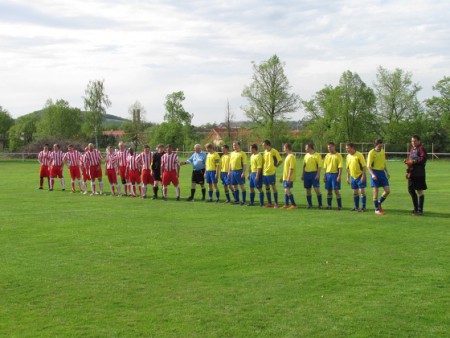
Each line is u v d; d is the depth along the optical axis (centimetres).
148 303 671
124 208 1659
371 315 621
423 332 570
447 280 763
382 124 7325
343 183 2689
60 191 2362
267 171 1686
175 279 780
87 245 1032
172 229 1222
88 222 1341
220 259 904
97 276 799
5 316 627
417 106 7206
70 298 693
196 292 715
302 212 1542
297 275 796
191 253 953
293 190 2309
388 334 564
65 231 1199
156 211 1575
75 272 822
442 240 1065
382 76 7219
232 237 1111
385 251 960
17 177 3306
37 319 616
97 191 2373
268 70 6378
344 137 6906
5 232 1187
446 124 6888
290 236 1119
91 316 625
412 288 725
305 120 7706
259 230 1201
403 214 1474
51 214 1506
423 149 1447
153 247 1009
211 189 1897
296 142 6919
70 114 8694
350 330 576
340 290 718
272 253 948
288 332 571
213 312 635
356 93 6844
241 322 601
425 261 880
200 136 8556
